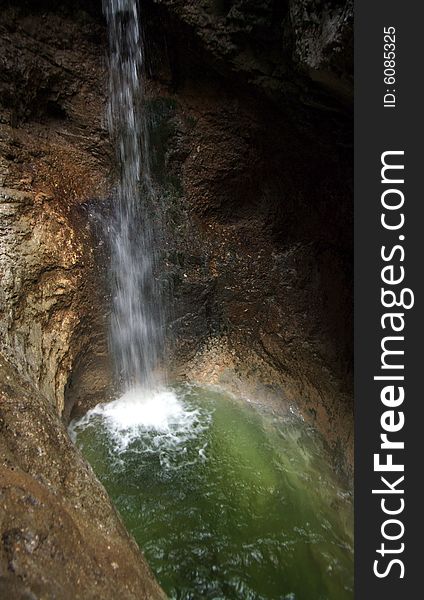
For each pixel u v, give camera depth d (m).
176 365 5.34
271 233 5.37
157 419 4.77
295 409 4.95
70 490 2.37
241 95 4.53
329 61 3.08
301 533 3.59
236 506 3.75
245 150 4.91
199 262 5.28
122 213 4.77
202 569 3.19
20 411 2.54
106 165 4.74
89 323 4.41
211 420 4.82
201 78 4.58
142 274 4.93
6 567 1.61
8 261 3.52
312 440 4.69
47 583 1.66
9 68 4.11
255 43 3.83
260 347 5.36
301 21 3.17
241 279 5.41
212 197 5.21
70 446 2.69
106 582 1.93
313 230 5.23
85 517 2.28
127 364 4.92
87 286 4.35
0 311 3.21
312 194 5.08
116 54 4.52
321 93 3.73
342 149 4.50
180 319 5.28
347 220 5.02
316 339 5.16
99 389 4.75
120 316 4.75
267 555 3.36
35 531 1.81
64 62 4.41
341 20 2.80
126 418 4.72
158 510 3.63
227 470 4.14
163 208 5.04
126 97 4.66
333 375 4.96
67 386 4.01
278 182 5.15
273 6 3.51
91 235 4.50
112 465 4.08
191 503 3.74
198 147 4.92
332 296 5.18
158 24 4.23
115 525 2.43
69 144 4.61
